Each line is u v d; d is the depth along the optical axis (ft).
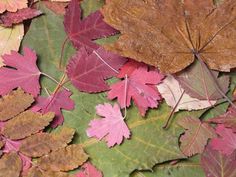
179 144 1.65
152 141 1.65
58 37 1.74
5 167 1.56
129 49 1.60
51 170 1.57
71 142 1.63
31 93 1.66
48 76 1.70
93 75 1.68
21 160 1.58
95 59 1.68
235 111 1.67
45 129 1.64
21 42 1.73
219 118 1.66
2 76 1.65
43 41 1.73
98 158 1.62
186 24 1.66
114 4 1.65
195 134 1.65
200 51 1.65
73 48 1.73
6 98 1.62
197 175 1.63
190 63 1.64
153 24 1.65
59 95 1.68
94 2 1.77
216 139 1.64
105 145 1.64
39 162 1.57
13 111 1.61
